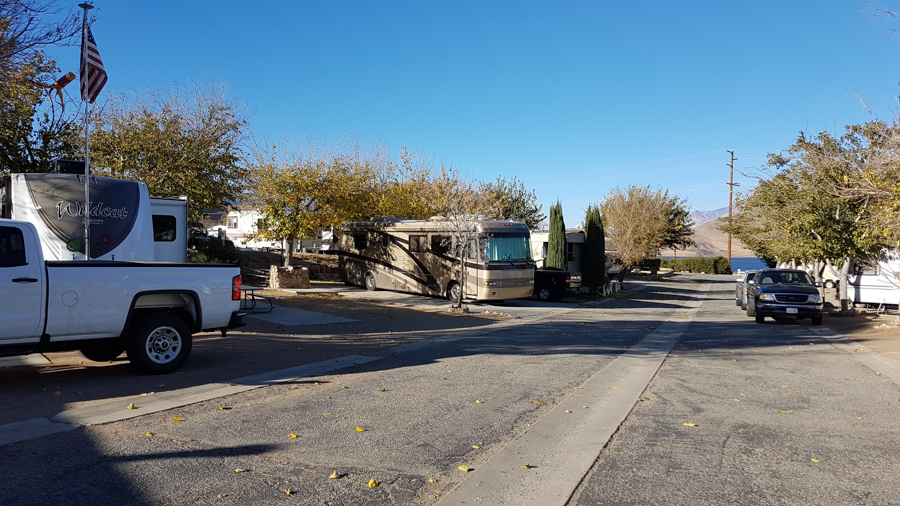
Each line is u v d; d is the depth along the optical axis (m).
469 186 33.34
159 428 6.00
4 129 15.63
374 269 25.05
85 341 7.99
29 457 5.05
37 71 12.39
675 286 40.91
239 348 10.98
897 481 4.94
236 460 5.12
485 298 21.09
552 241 28.59
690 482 4.88
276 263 30.02
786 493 4.66
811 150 20.38
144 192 13.36
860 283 21.83
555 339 13.90
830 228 20.25
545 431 6.30
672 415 7.09
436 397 7.65
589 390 8.40
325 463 5.11
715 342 14.07
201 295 8.84
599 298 28.33
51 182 12.35
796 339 14.79
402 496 4.46
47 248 12.12
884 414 7.27
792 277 19.59
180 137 21.53
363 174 27.73
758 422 6.81
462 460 5.32
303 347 11.44
